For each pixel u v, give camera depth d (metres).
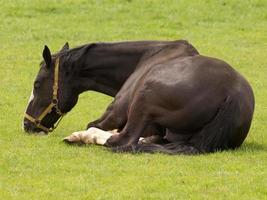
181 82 15.04
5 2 34.75
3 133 17.39
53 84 16.80
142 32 31.52
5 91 23.20
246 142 16.59
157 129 15.47
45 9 34.12
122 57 16.69
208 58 15.49
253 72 26.50
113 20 33.03
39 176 13.70
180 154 14.93
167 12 33.91
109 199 12.41
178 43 16.39
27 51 28.62
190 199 12.42
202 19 33.34
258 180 13.36
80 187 13.02
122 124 16.11
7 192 12.77
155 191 12.83
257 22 33.19
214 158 14.67
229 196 12.55
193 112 14.96
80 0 35.12
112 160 14.59
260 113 20.62
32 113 17.00
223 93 14.99
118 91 16.89
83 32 31.34
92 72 16.84
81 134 15.90
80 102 21.89
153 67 15.60
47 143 16.22
